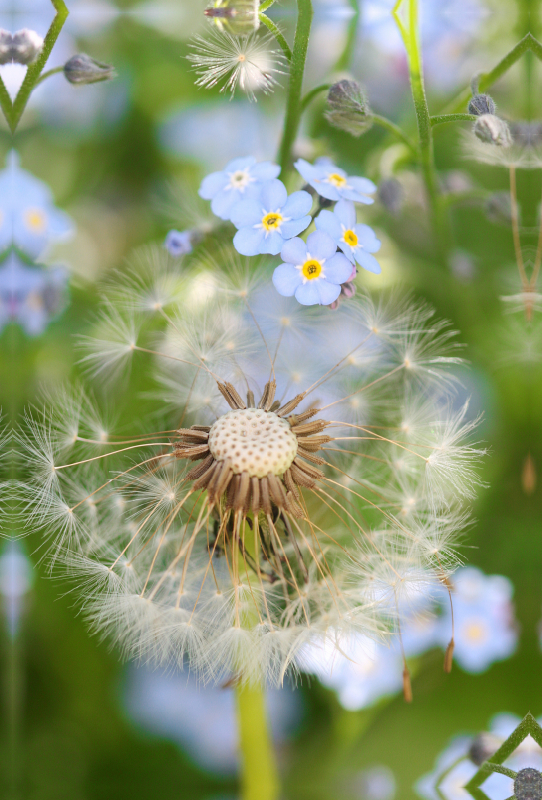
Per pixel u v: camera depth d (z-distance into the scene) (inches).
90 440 7.5
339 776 7.8
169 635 7.1
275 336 7.8
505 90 8.8
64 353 8.3
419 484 7.6
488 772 7.5
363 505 7.7
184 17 9.1
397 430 7.7
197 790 7.9
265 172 7.2
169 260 7.9
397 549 7.4
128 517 7.6
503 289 8.7
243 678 7.1
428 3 8.9
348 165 8.8
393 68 9.1
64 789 7.9
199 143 9.0
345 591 7.3
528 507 8.3
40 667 8.1
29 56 7.6
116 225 8.9
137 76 9.1
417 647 8.0
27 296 8.3
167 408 7.7
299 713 8.0
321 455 7.7
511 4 8.8
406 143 7.8
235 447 7.0
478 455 7.5
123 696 8.1
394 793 7.7
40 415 7.9
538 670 8.0
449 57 9.0
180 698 8.1
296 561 7.4
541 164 8.0
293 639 7.1
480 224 9.0
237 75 7.4
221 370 7.6
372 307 7.7
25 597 8.1
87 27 9.1
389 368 7.9
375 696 8.0
